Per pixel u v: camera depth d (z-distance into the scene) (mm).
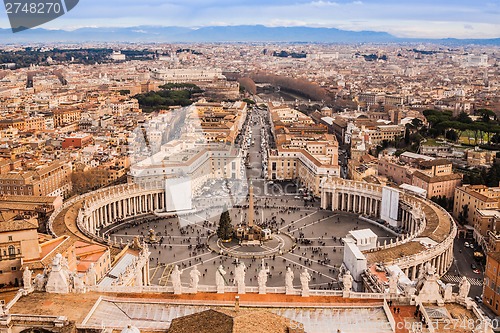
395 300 117188
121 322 102625
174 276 121500
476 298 183125
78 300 111875
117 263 174250
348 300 119250
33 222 154250
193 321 86750
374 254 187875
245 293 123312
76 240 185375
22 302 110312
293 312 113438
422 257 190375
